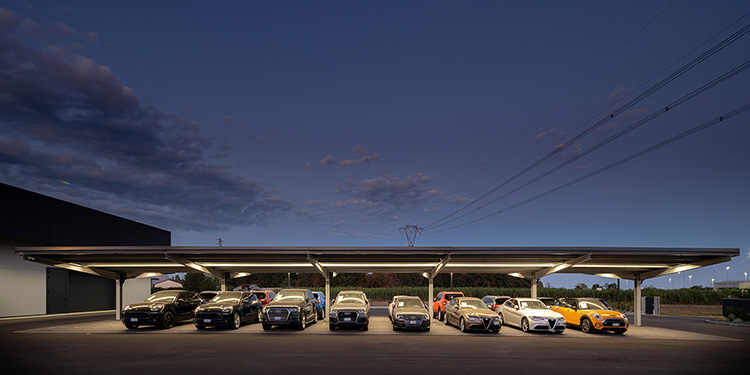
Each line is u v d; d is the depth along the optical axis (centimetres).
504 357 1305
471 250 2127
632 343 1686
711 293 5312
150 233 4438
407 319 1919
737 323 2769
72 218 3306
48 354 1310
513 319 2127
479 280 7650
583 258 2192
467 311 2003
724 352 1489
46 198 3066
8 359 1229
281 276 8638
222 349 1407
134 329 1981
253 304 2225
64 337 1714
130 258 2302
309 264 2392
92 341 1595
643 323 2756
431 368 1124
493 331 1983
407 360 1231
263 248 2127
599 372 1111
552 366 1176
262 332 1877
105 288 3847
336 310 1925
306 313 2033
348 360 1223
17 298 2984
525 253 2139
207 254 2178
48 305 3228
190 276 5628
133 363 1168
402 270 2611
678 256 2203
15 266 2989
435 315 2695
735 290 3928
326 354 1319
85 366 1130
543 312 2017
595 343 1662
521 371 1105
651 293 5428
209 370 1081
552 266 2448
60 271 3359
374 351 1384
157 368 1104
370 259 2308
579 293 5444
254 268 2575
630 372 1117
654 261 2317
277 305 1939
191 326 2116
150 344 1517
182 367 1116
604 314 1988
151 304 2019
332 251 2123
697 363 1262
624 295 5444
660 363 1251
